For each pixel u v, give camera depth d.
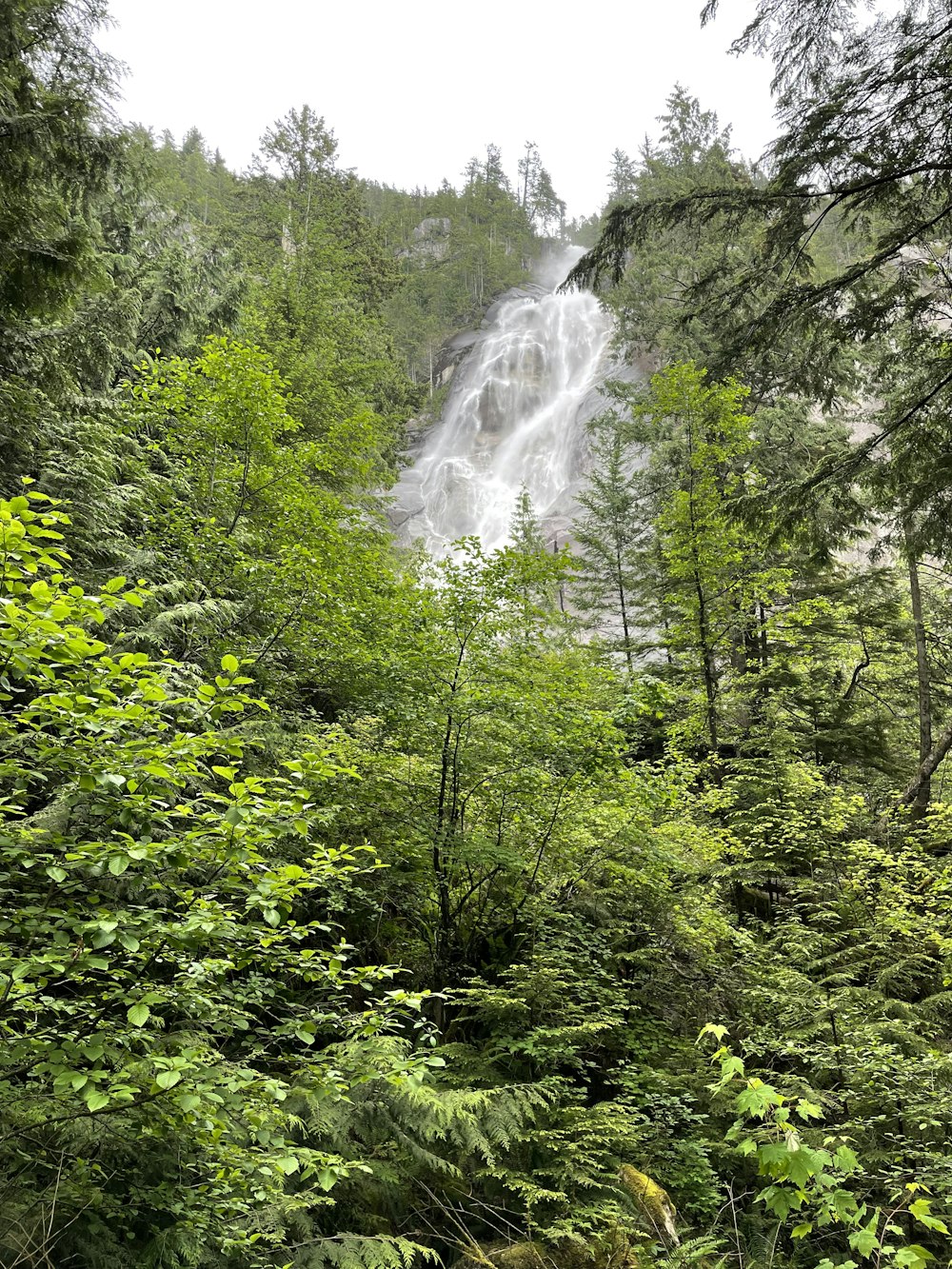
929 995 7.67
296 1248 3.85
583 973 6.84
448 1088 5.52
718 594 13.30
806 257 8.05
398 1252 4.01
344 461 10.64
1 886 3.13
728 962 8.05
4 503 2.56
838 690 15.78
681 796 9.91
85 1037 2.90
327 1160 3.27
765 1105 2.53
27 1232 2.94
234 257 15.91
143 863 3.02
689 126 27.39
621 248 8.66
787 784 9.88
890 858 8.37
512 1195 5.05
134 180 6.84
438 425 54.78
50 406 6.09
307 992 5.59
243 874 3.30
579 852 7.39
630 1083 6.13
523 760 6.95
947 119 6.46
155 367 8.64
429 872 6.66
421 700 6.86
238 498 8.59
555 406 49.81
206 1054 3.48
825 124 6.74
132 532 7.96
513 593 6.99
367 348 21.20
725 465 15.53
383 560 9.94
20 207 5.37
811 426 16.27
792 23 6.73
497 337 58.53
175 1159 3.40
